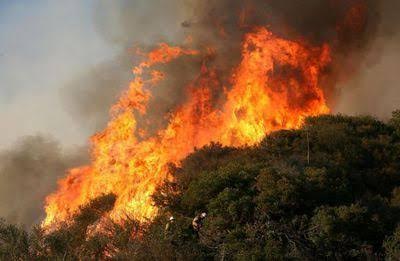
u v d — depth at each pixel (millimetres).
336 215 46250
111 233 46719
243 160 61406
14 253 42656
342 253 44031
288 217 47312
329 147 63688
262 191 49062
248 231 44250
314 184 51562
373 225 46500
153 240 42844
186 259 41969
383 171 59969
